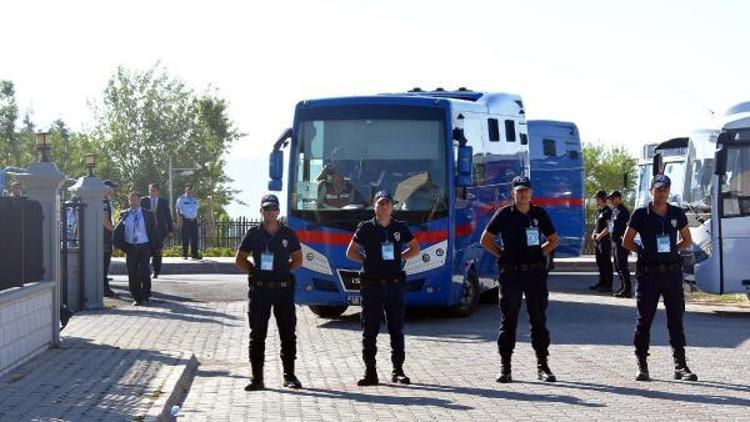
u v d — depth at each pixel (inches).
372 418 459.8
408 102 830.5
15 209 581.9
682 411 466.6
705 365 609.0
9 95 3486.7
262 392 534.0
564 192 1293.1
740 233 887.1
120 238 945.5
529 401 496.4
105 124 3157.0
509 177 964.6
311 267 824.9
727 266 889.5
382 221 558.9
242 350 682.8
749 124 886.4
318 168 833.5
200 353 668.7
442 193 820.6
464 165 822.5
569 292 1107.3
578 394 514.6
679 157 1180.5
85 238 904.9
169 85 3161.9
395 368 558.6
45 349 636.7
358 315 906.1
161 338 727.7
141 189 3102.9
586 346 692.1
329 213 823.7
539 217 556.1
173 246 1731.1
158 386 510.6
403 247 601.6
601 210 1117.1
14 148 3476.9
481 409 477.1
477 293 890.7
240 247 542.9
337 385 554.6
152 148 3129.9
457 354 664.4
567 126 1302.9
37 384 515.2
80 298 903.7
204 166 3117.6
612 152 2684.5
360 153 829.8
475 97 936.3
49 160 697.6
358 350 691.4
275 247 541.6
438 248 816.9
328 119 837.8
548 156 1288.1
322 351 687.7
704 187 922.7
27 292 589.9
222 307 933.8
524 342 721.6
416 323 836.6
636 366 607.2
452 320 856.9
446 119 824.3
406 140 827.4
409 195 820.6
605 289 1117.1
